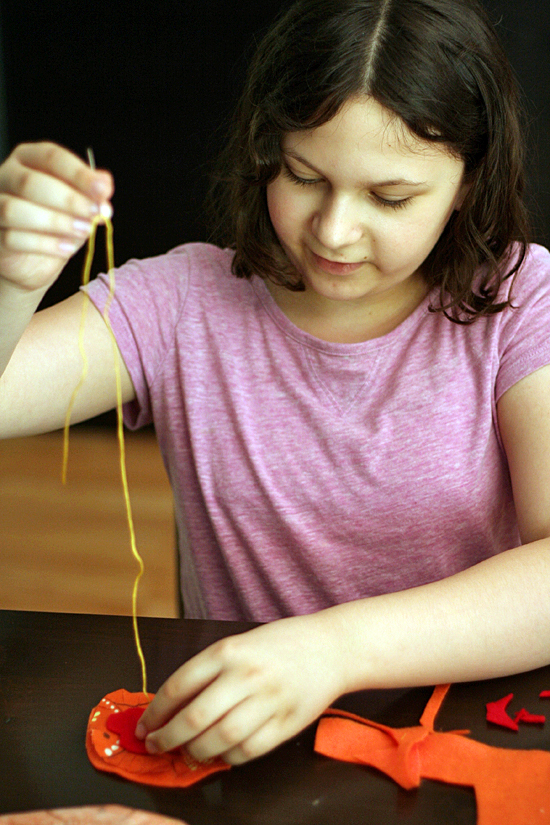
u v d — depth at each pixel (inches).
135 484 99.6
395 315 39.4
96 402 39.8
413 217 33.3
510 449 37.8
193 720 27.1
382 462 38.9
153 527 89.7
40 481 99.9
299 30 33.3
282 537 40.2
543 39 94.0
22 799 26.6
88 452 108.3
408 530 39.2
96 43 104.1
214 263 41.6
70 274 110.4
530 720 29.0
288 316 40.1
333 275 35.1
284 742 28.4
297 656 28.7
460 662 30.1
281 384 39.8
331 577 40.3
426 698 29.9
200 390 40.3
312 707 28.4
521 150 36.9
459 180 34.5
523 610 30.8
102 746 27.9
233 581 41.5
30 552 84.4
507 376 37.8
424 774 27.3
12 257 30.2
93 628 32.3
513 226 37.5
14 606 75.0
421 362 38.9
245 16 100.5
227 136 40.5
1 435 37.4
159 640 31.7
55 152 28.1
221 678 27.8
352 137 31.8
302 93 32.1
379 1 32.8
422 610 30.5
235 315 40.4
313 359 39.4
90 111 106.6
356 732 28.5
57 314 38.9
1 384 36.6
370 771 27.5
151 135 106.3
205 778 27.3
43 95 106.9
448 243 37.5
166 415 41.0
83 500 95.3
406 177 32.3
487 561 32.4
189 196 107.6
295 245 35.1
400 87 31.4
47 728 28.5
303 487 39.6
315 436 39.5
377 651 29.7
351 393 39.3
